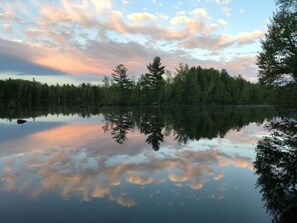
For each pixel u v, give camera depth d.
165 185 8.74
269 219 6.34
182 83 95.56
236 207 7.01
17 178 9.55
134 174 9.99
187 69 97.75
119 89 93.94
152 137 19.08
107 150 14.62
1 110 73.31
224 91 101.19
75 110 70.56
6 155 13.50
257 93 104.62
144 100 93.81
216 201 7.41
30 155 13.47
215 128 24.06
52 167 11.08
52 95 136.00
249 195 7.84
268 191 8.15
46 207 7.03
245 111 53.88
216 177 9.61
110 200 7.47
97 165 11.38
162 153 13.78
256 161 11.89
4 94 112.12
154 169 10.71
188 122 29.73
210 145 15.93
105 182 9.06
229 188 8.46
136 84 96.88
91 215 6.54
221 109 64.00
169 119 33.91
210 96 99.81
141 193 8.01
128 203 7.25
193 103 96.12
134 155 13.31
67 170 10.59
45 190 8.31
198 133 20.91
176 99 94.69
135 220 6.25
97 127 26.00
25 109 80.50
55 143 17.05
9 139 18.91
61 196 7.80
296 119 27.19
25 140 18.44
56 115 48.91
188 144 16.30
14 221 6.27
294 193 7.95
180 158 12.62
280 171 10.26
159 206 7.06
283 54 20.20
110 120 34.41
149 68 87.62
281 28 19.95
